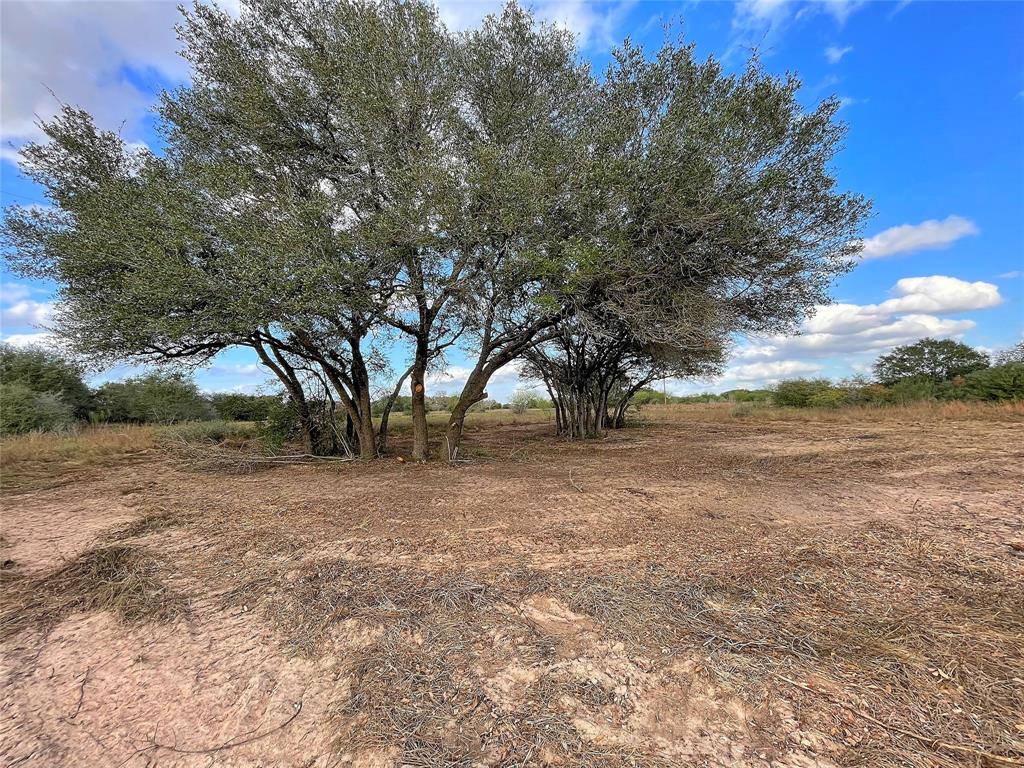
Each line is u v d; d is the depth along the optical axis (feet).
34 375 62.90
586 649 8.00
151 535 15.44
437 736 6.14
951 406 57.06
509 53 28.25
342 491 22.24
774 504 17.42
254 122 26.50
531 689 7.01
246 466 31.09
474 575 11.30
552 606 9.58
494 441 47.78
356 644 8.41
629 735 6.04
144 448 42.55
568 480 24.04
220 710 6.88
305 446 36.81
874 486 19.74
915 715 6.12
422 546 13.64
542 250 22.93
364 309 25.98
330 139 28.66
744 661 7.41
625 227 22.99
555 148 23.30
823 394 81.71
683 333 25.61
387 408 36.42
